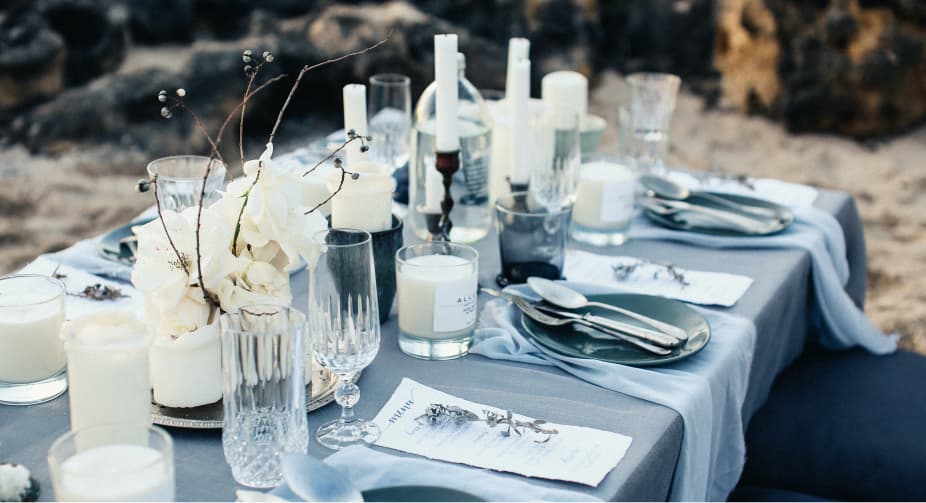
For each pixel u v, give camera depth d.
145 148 4.61
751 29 5.20
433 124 1.74
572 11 5.24
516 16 5.11
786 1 5.05
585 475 1.10
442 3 5.05
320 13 4.92
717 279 1.68
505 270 1.63
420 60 4.84
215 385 1.20
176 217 1.16
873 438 1.80
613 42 5.71
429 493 1.05
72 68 4.71
